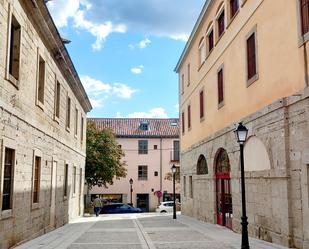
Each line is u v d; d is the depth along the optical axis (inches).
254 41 596.7
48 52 671.1
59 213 808.3
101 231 712.4
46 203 678.5
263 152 544.4
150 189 2028.8
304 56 440.1
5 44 449.7
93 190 1998.0
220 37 780.0
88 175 1694.1
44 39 634.2
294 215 459.8
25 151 536.7
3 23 442.9
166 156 2059.5
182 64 1244.5
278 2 509.7
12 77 466.6
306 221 430.3
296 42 458.9
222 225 788.0
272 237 512.1
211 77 855.1
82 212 1243.2
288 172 470.6
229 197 740.0
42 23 588.4
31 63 563.5
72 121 981.8
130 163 2043.6
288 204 467.2
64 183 873.5
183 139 1221.7
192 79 1078.4
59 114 790.5
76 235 642.2
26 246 503.8
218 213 820.6
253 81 592.1
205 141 887.7
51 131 710.5
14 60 503.2
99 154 1684.3
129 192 2017.7
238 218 656.4
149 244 523.5
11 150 487.2
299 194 447.5
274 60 520.1
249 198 599.2
